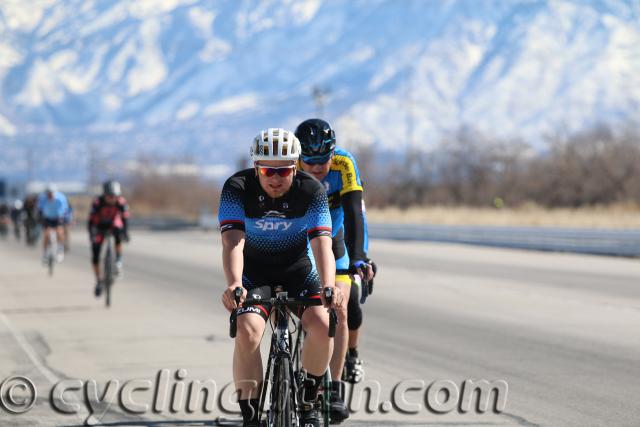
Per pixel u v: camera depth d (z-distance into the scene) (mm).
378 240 103688
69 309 40906
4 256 82812
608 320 35594
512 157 187125
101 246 42812
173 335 32875
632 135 164875
